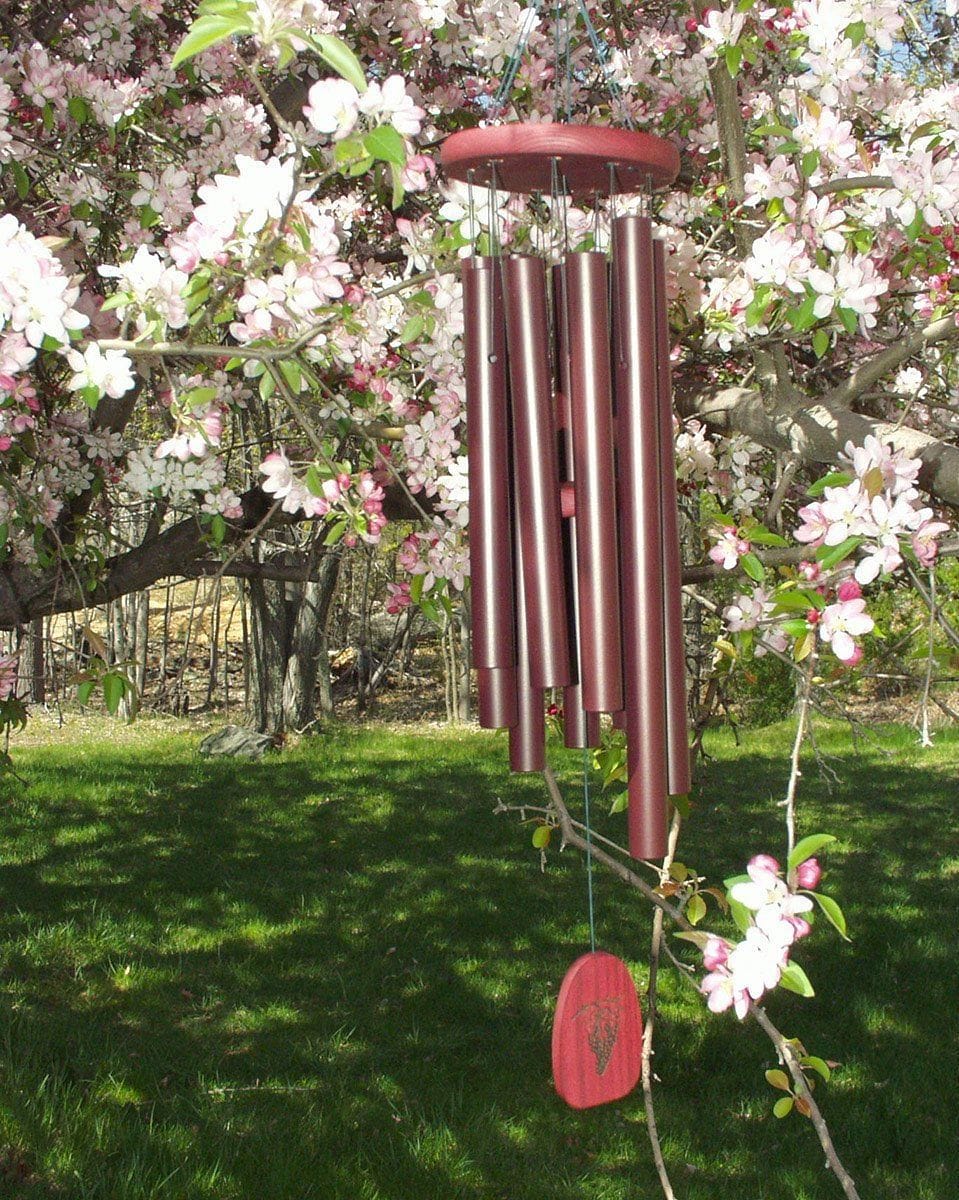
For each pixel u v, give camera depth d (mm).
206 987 4668
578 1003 1543
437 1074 3936
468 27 2715
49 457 2969
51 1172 3246
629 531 1378
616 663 1369
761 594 1767
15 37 2994
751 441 2355
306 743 11594
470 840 7195
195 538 3334
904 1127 3656
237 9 1185
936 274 1912
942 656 1691
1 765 2721
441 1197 3230
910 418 2537
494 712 1464
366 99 1294
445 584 2084
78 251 2676
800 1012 4473
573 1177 3357
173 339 1930
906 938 5297
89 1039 4109
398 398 2234
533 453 1393
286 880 6254
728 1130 3652
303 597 12148
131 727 12172
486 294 1431
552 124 1329
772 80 2113
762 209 2273
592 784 8938
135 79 2980
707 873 6332
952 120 2047
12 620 3270
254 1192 3186
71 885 6055
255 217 1458
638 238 1377
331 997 4602
